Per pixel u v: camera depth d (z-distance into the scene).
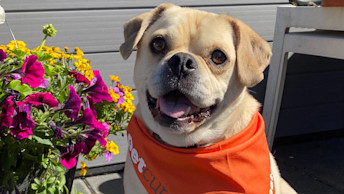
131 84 0.61
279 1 0.70
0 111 0.31
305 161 0.69
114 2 0.58
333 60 0.77
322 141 0.79
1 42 0.52
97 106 0.45
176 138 0.37
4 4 0.52
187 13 0.37
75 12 0.56
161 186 0.38
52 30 0.40
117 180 0.59
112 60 0.59
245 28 0.37
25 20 0.53
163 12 0.38
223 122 0.37
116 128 0.47
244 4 0.67
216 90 0.34
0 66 0.33
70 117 0.34
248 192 0.36
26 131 0.30
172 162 0.38
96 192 0.55
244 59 0.35
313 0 0.67
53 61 0.44
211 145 0.37
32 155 0.34
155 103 0.35
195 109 0.35
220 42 0.34
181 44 0.35
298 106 0.76
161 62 0.34
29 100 0.31
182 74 0.32
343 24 0.53
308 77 0.76
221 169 0.36
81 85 0.38
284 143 0.77
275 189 0.41
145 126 0.40
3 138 0.31
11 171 0.32
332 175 0.64
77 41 0.57
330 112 0.80
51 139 0.34
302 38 0.59
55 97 0.37
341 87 0.79
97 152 0.44
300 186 0.60
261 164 0.37
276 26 0.63
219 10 0.66
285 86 0.74
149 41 0.36
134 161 0.40
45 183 0.34
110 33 0.58
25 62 0.32
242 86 0.37
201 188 0.37
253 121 0.39
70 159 0.33
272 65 0.64
